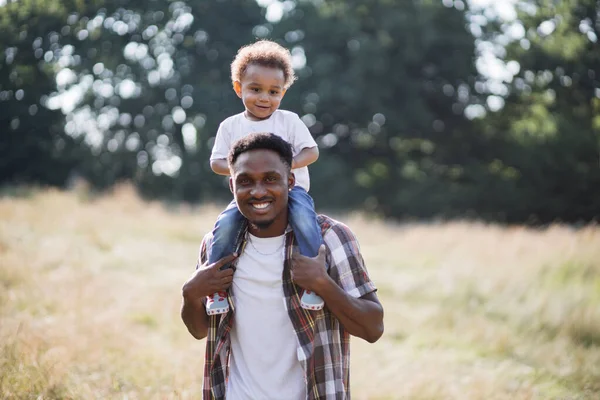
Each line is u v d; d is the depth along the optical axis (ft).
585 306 28.84
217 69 99.50
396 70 105.70
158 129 98.94
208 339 9.89
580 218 95.40
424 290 34.04
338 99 104.94
